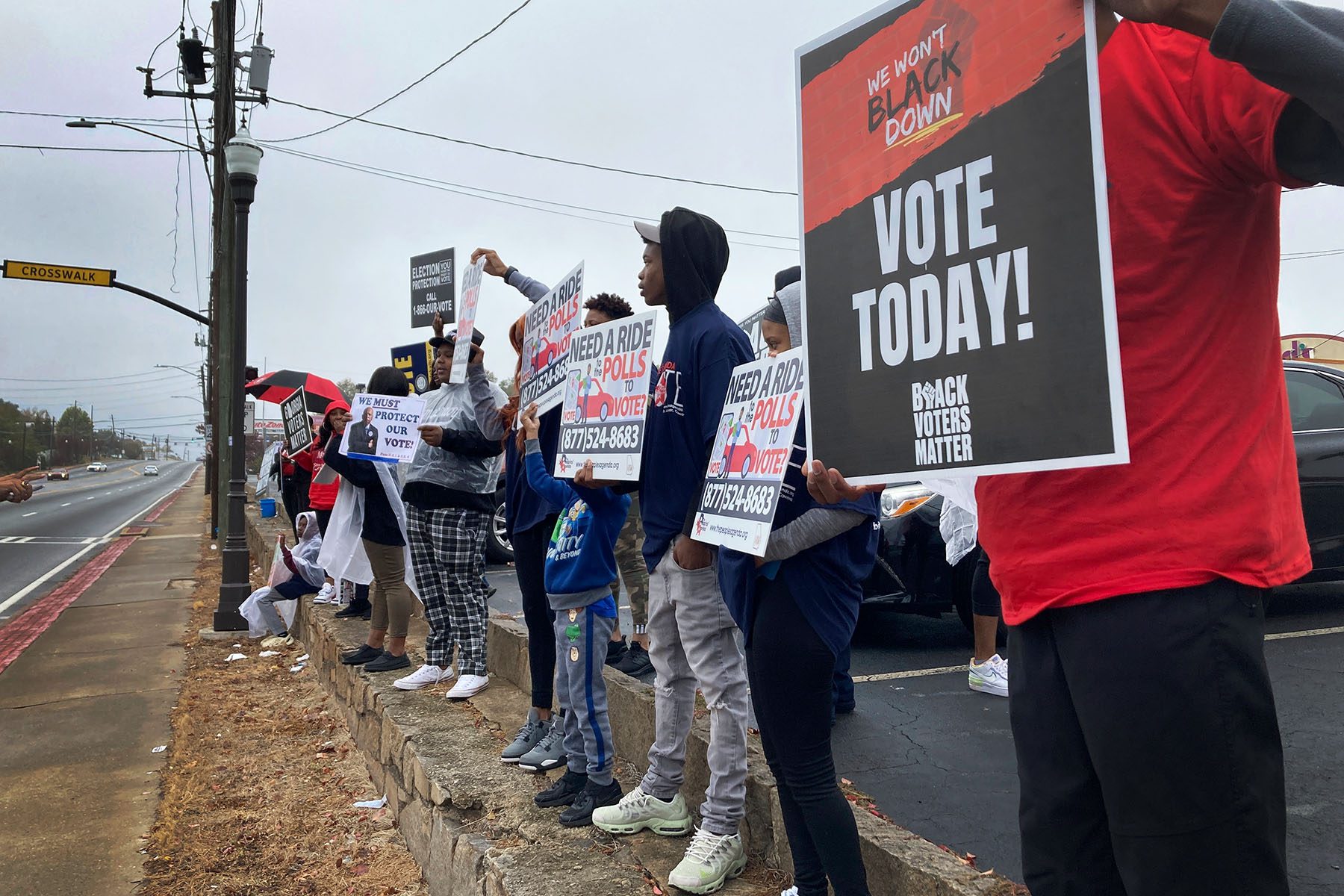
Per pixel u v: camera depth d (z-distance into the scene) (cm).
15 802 417
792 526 196
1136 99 111
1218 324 110
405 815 362
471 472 444
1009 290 118
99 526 2491
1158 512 108
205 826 385
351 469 480
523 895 236
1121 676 107
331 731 504
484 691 439
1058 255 112
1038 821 122
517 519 350
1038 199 115
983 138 122
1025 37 117
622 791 303
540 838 276
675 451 258
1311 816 258
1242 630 104
